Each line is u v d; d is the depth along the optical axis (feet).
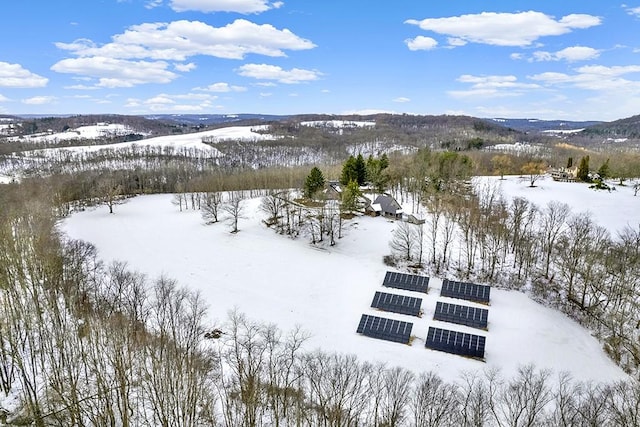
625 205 425.69
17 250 253.03
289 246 362.94
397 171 510.58
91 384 172.04
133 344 182.70
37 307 196.03
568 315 260.21
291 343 212.64
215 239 386.52
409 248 323.16
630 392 172.04
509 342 229.45
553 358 216.33
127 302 221.25
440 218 391.65
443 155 525.34
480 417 138.41
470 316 246.47
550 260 312.71
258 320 247.91
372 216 415.23
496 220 346.33
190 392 160.45
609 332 237.45
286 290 288.71
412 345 227.61
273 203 422.00
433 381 163.53
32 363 168.55
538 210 390.21
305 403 160.97
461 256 323.37
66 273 239.91
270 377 161.89
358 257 336.08
